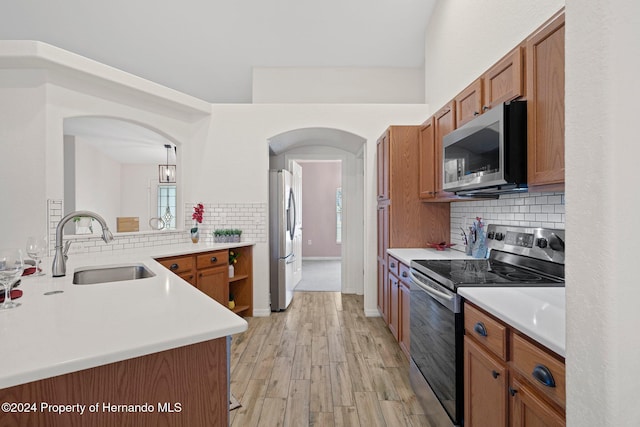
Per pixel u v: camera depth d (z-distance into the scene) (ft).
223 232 12.38
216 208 12.75
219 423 3.35
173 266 9.99
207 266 11.06
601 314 2.12
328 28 12.09
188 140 12.66
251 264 12.67
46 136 8.64
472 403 4.71
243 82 15.51
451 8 9.90
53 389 2.77
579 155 2.31
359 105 12.71
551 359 3.15
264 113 12.75
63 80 9.01
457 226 10.04
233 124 12.73
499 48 7.37
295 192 16.76
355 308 13.55
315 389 7.35
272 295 13.21
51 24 11.32
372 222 12.59
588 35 2.23
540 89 4.81
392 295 9.85
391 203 10.29
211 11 11.07
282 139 13.58
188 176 12.65
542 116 4.77
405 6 11.13
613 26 2.08
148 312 3.70
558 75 4.43
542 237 6.08
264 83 14.52
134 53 13.15
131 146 20.75
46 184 8.62
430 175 9.23
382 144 11.48
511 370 3.85
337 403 6.82
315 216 27.45
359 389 7.36
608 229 2.08
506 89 5.67
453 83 9.82
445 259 7.80
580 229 2.30
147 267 7.02
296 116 12.73
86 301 4.15
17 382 2.38
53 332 3.12
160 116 11.64
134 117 10.82
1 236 8.47
